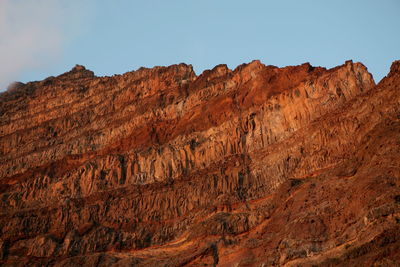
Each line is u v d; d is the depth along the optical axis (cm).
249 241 7581
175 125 10694
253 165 9000
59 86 14938
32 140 12738
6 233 9731
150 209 9362
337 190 7244
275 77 10056
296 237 6919
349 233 6481
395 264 5700
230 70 11375
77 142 11731
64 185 10569
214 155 9556
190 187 9250
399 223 6088
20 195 10788
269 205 8012
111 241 9038
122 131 11369
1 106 14562
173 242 8644
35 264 8869
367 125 7844
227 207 8575
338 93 8831
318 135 8406
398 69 8075
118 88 13088
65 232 9488
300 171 8288
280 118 9269
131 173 10125
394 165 6775
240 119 9731
